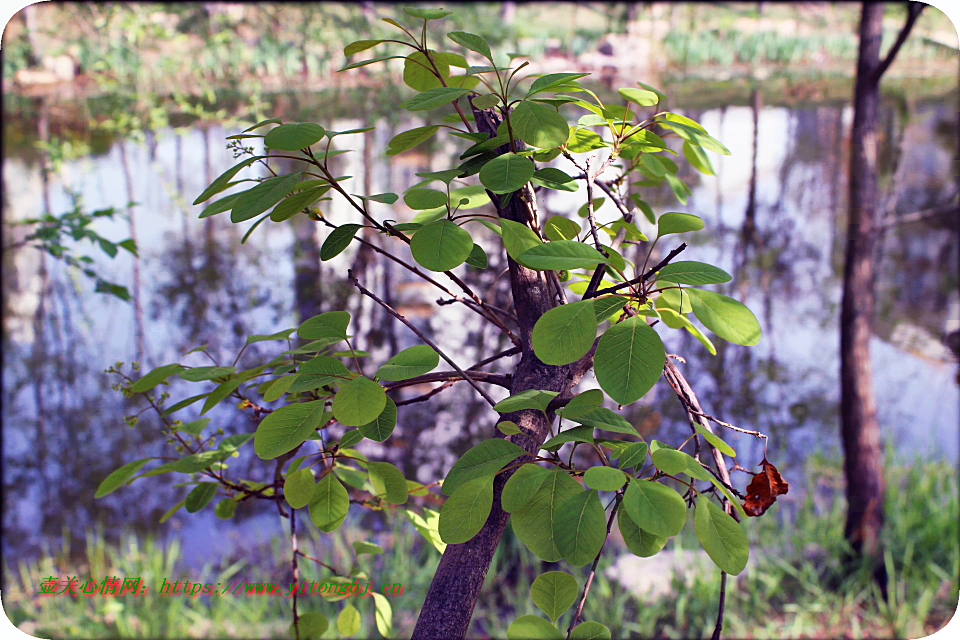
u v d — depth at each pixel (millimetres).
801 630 2799
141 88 7695
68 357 4887
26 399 4504
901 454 3848
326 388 825
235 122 7156
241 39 7879
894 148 6801
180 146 7250
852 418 3170
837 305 5426
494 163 719
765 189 6887
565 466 698
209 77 7875
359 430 770
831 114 7672
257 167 5723
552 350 636
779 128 7523
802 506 3471
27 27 7508
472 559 748
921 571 3084
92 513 3695
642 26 9078
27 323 5262
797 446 4008
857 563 3104
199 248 6195
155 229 6434
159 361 4785
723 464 777
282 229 6582
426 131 767
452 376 897
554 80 724
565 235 940
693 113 7773
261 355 4785
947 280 5605
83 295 5613
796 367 4719
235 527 3582
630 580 3068
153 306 5402
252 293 5520
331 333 787
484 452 711
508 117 749
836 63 8906
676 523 581
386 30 7586
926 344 5027
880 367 4793
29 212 6195
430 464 3746
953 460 3781
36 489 3826
